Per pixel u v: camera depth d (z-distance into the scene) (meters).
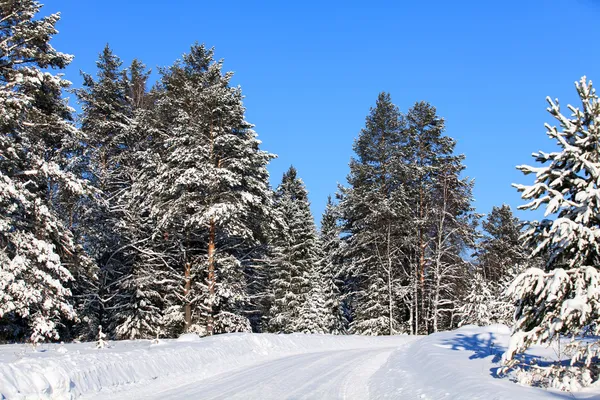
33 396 8.45
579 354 8.12
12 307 15.80
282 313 38.78
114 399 9.84
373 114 38.75
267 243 29.89
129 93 34.59
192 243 28.12
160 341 17.69
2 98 16.77
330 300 42.84
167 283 27.14
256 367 15.31
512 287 8.75
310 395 10.33
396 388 10.44
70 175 19.05
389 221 35.81
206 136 25.25
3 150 17.56
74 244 19.62
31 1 18.91
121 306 26.38
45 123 18.81
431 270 37.66
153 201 25.28
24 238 17.30
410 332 37.09
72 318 17.75
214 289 25.22
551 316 8.64
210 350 16.14
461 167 36.91
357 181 38.47
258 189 25.97
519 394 7.34
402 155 37.44
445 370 10.87
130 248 28.03
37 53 18.53
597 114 9.34
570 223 8.66
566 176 9.55
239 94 26.75
